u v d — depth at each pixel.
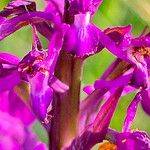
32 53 0.19
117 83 0.19
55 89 0.20
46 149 0.23
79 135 0.20
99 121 0.20
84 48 0.18
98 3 0.20
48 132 0.21
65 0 0.19
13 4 0.20
